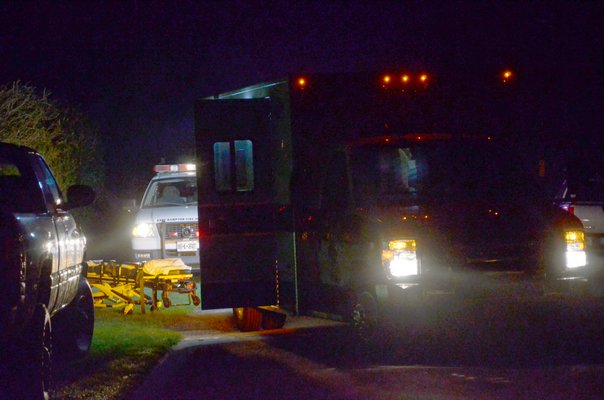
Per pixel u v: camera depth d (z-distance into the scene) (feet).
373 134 36.86
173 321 44.47
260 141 38.63
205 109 38.32
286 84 36.99
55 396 27.45
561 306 35.50
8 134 56.49
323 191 36.76
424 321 33.14
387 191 35.22
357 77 37.14
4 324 22.72
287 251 38.45
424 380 28.37
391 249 32.17
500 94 37.91
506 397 25.77
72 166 71.72
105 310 47.42
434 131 37.17
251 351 35.29
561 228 33.53
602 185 49.14
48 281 26.27
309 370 31.04
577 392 26.00
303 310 38.11
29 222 24.58
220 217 38.42
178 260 47.50
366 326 34.24
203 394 28.30
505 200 34.73
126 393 28.14
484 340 34.27
